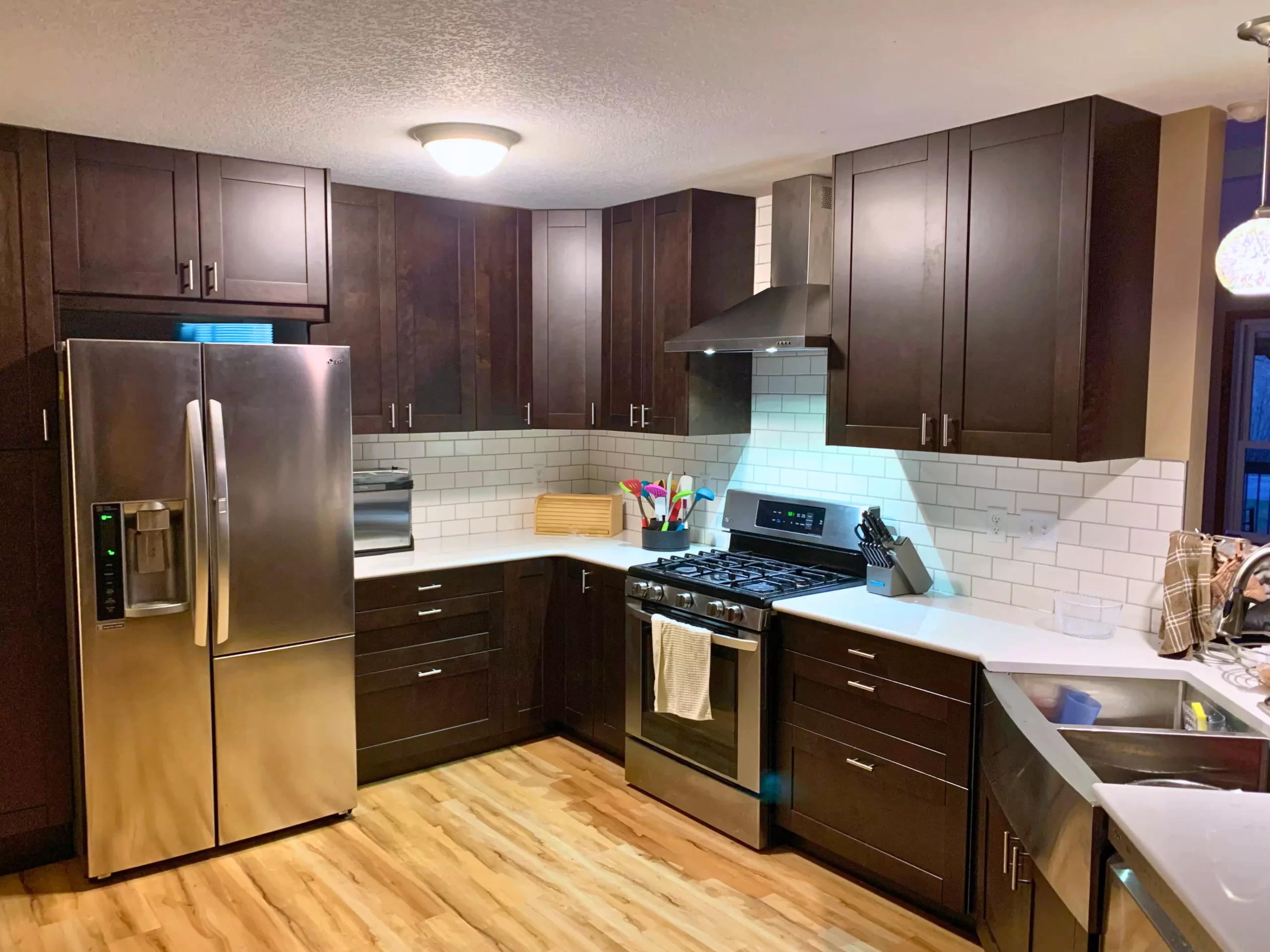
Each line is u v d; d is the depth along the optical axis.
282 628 3.30
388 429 3.92
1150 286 2.84
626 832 3.42
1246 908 1.28
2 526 3.03
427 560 3.93
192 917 2.87
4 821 3.10
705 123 2.88
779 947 2.73
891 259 3.12
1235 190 3.32
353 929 2.80
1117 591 2.94
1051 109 2.65
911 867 2.87
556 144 3.14
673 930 2.81
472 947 2.72
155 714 3.08
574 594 4.16
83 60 2.33
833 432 3.34
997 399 2.83
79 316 3.40
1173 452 2.81
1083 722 2.46
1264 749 2.06
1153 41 2.16
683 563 3.78
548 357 4.34
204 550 3.06
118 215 3.13
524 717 4.21
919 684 2.80
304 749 3.39
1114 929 1.65
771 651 3.22
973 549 3.31
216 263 3.32
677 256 3.90
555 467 4.92
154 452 3.00
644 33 2.15
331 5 1.99
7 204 2.95
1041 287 2.70
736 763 3.31
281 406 3.22
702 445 4.38
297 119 2.87
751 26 2.09
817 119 2.83
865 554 3.40
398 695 3.80
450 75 2.45
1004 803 2.28
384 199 3.85
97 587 2.95
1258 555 2.14
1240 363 3.27
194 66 2.38
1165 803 1.62
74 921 2.84
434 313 4.02
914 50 2.24
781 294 3.63
